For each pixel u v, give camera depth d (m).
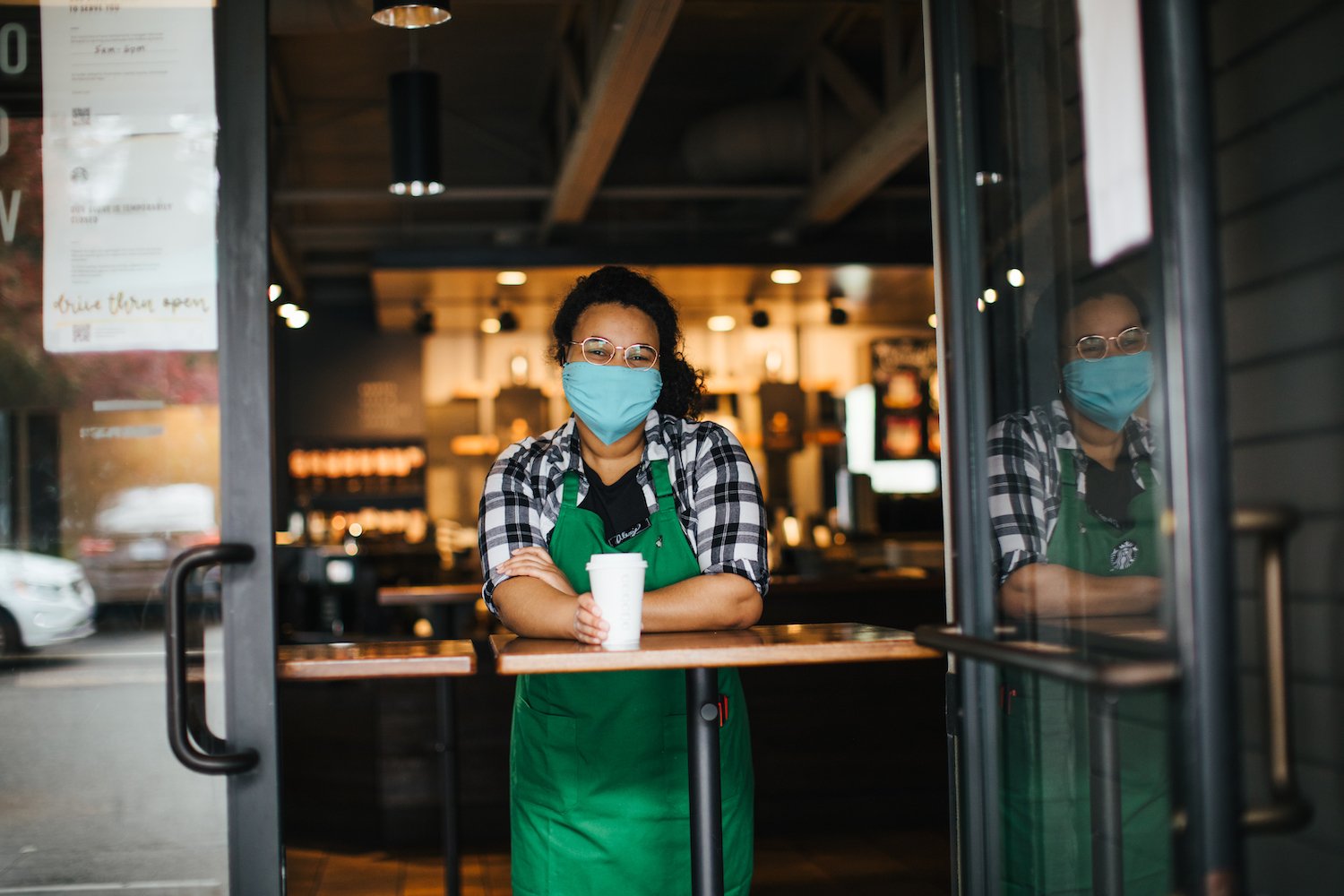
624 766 2.26
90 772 1.93
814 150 6.62
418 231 8.74
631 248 7.10
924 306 8.84
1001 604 2.07
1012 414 2.07
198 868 1.92
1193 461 1.41
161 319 1.96
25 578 1.94
